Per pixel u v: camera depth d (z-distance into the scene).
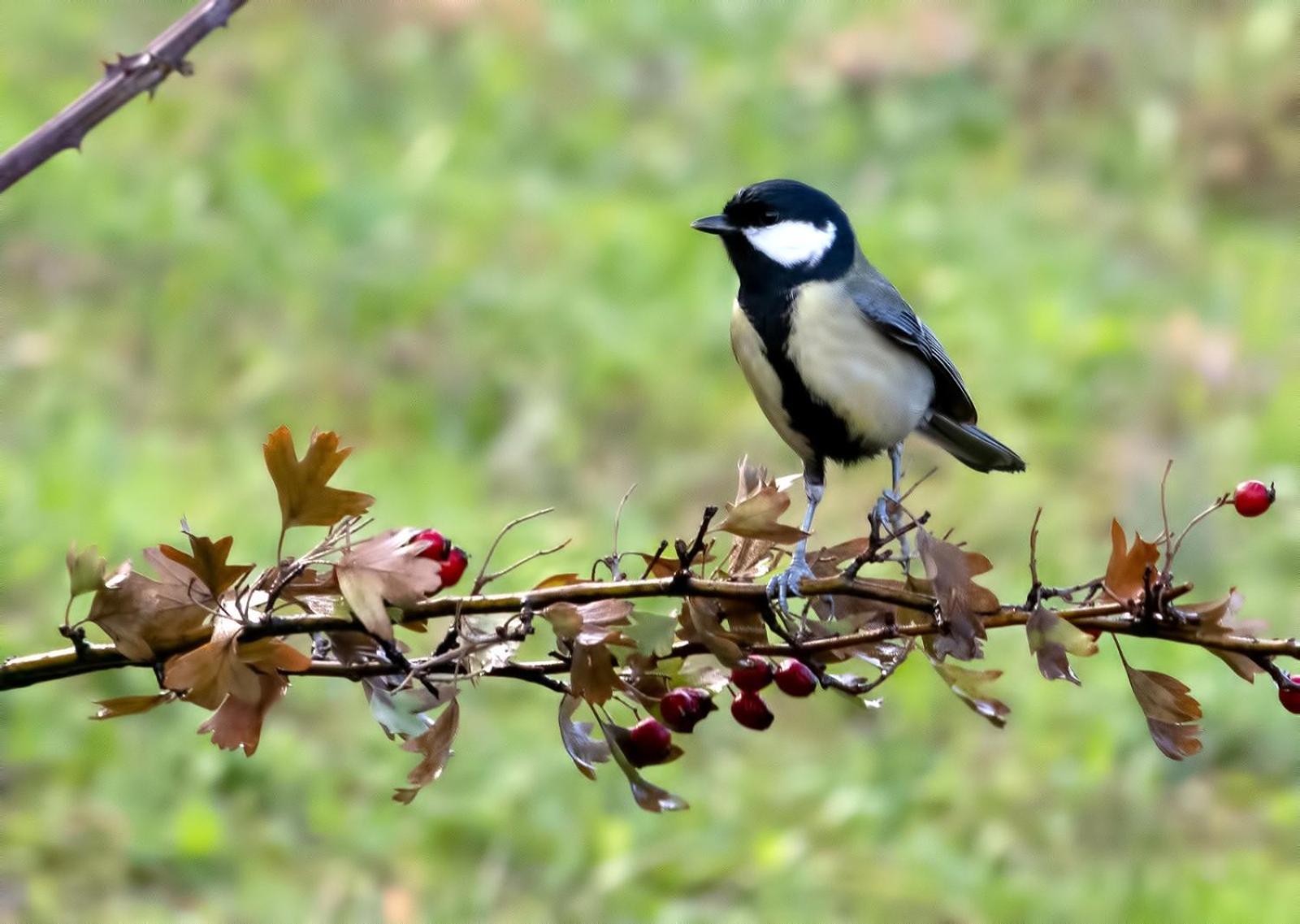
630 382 13.82
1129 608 4.03
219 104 17.81
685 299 14.91
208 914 8.63
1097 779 10.15
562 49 19.70
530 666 4.08
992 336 14.62
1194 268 16.23
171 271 14.66
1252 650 3.97
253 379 13.47
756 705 4.30
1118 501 12.83
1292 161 18.00
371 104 18.39
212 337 13.98
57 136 3.92
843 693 4.23
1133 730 10.56
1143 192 17.64
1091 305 15.37
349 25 19.72
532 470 12.85
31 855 8.84
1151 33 19.89
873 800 9.87
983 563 4.01
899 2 20.70
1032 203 17.19
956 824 9.85
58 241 14.87
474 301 14.55
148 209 15.42
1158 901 9.15
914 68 19.11
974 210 16.94
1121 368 14.32
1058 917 9.08
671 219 16.03
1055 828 9.82
